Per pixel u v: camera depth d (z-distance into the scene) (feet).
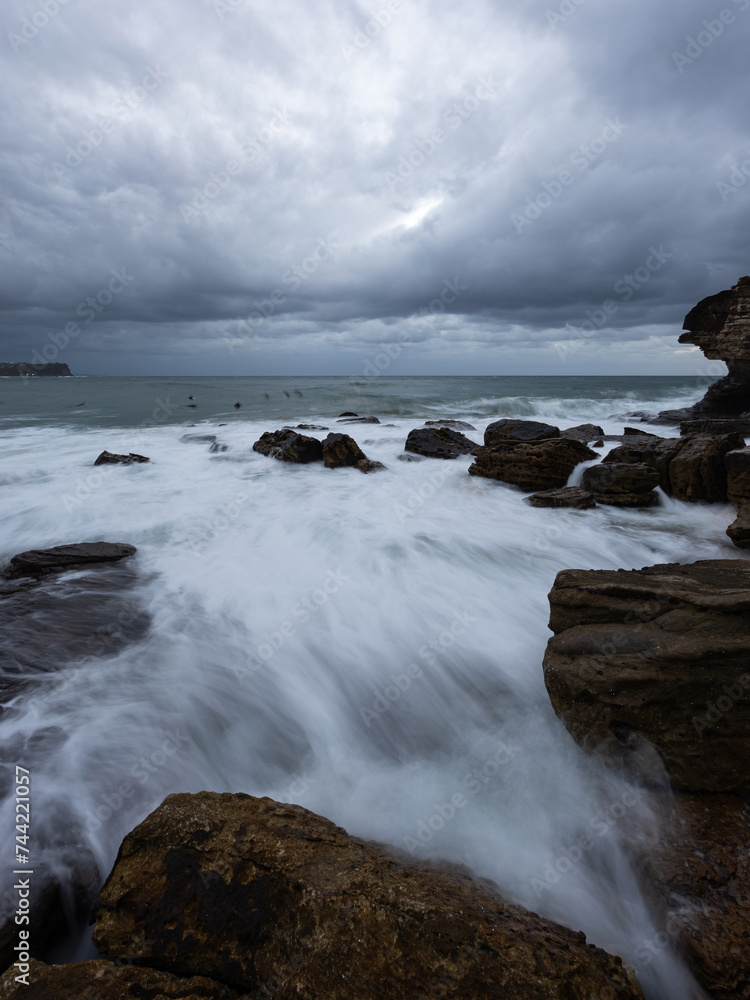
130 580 25.26
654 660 13.85
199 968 8.61
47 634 19.72
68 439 69.36
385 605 22.88
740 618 14.01
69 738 14.47
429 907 8.82
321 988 8.02
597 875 11.28
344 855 10.05
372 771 14.43
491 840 12.05
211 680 17.63
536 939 8.68
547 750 14.58
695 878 10.28
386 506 38.29
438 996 7.77
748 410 88.84
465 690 17.38
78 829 11.90
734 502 33.01
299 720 16.30
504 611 22.25
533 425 51.11
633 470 36.35
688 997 9.25
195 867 9.71
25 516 34.96
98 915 9.59
